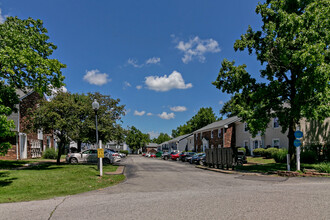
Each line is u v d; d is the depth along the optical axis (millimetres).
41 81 14312
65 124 18062
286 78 16766
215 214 5449
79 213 5816
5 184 10633
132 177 15062
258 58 18047
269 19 17453
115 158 24703
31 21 15852
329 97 13547
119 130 23078
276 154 22875
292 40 15039
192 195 7977
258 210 5695
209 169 20938
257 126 16297
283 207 5930
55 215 5668
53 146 38875
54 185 10820
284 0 16219
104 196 8297
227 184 11344
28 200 7773
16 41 13852
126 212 5801
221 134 39469
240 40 18297
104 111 22281
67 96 19641
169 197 7688
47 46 16125
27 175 12945
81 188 10297
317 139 23328
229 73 18453
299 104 14883
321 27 14680
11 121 10570
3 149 10828
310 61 13477
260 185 10586
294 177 13273
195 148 51250
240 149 31875
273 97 16844
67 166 18703
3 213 5930
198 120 66000
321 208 5781
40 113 18047
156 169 21438
